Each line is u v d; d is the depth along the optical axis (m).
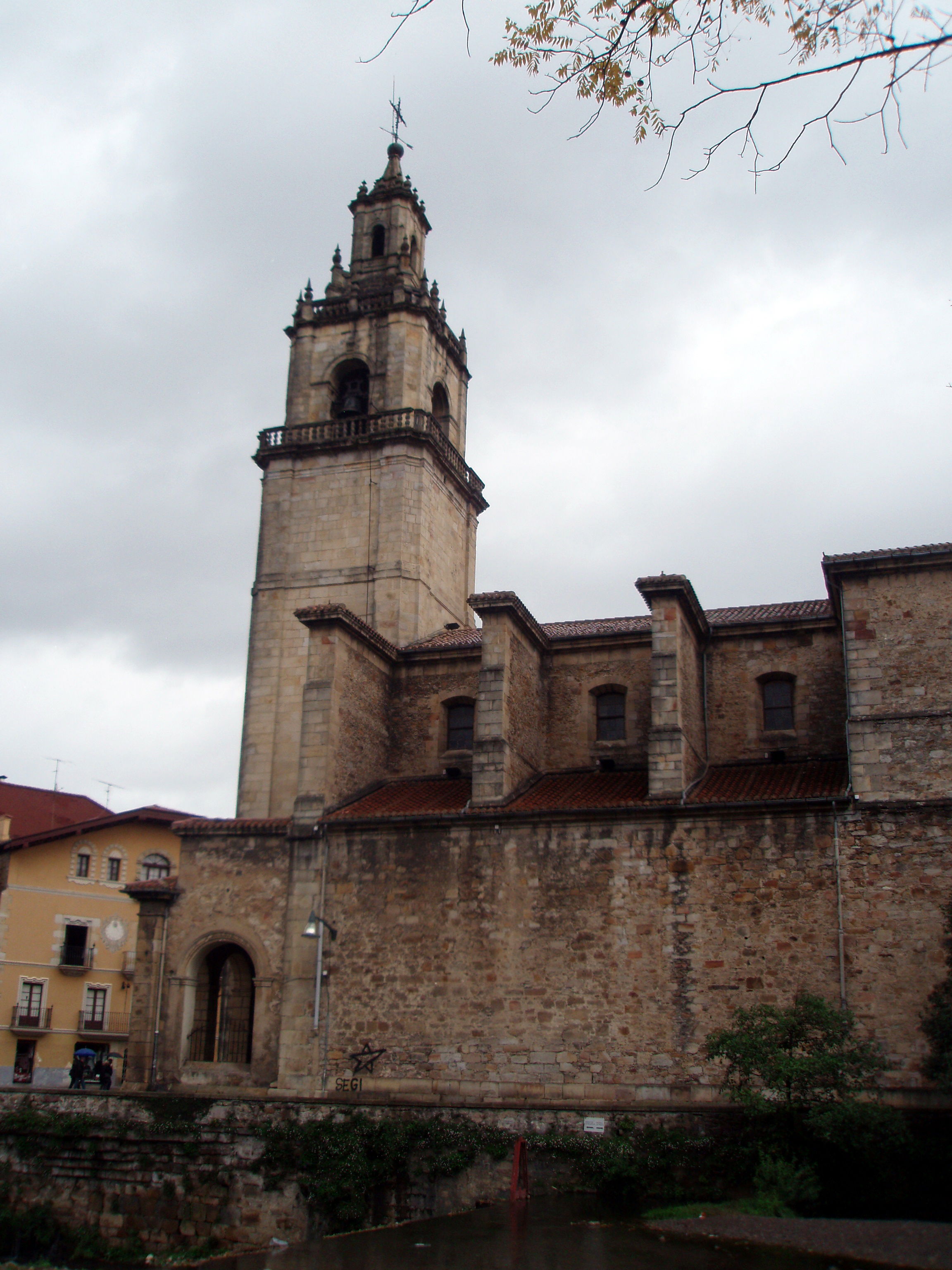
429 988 29.05
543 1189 23.50
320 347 45.00
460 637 39.91
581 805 29.84
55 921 53.16
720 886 27.33
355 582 40.75
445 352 46.69
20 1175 27.75
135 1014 31.88
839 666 33.22
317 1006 29.72
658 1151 23.08
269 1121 26.06
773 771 31.36
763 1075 21.98
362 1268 17.77
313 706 33.09
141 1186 26.58
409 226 47.31
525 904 28.89
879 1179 21.48
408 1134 24.69
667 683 30.27
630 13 9.79
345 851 31.11
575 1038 27.39
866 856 26.33
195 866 32.84
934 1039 23.73
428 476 42.25
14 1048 50.88
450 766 36.00
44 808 60.88
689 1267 16.62
